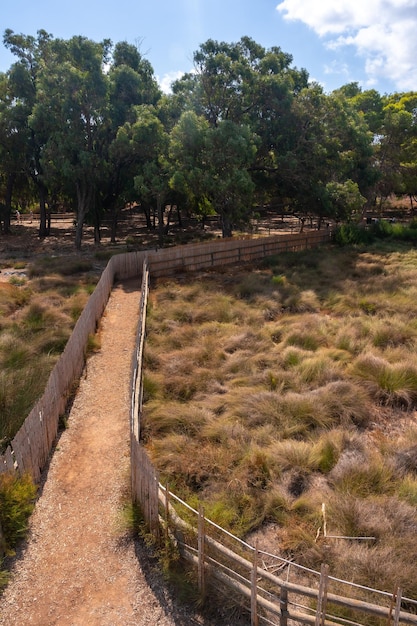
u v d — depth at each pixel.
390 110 36.09
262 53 26.67
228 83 24.88
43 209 33.81
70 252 27.00
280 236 25.33
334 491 6.54
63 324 13.22
